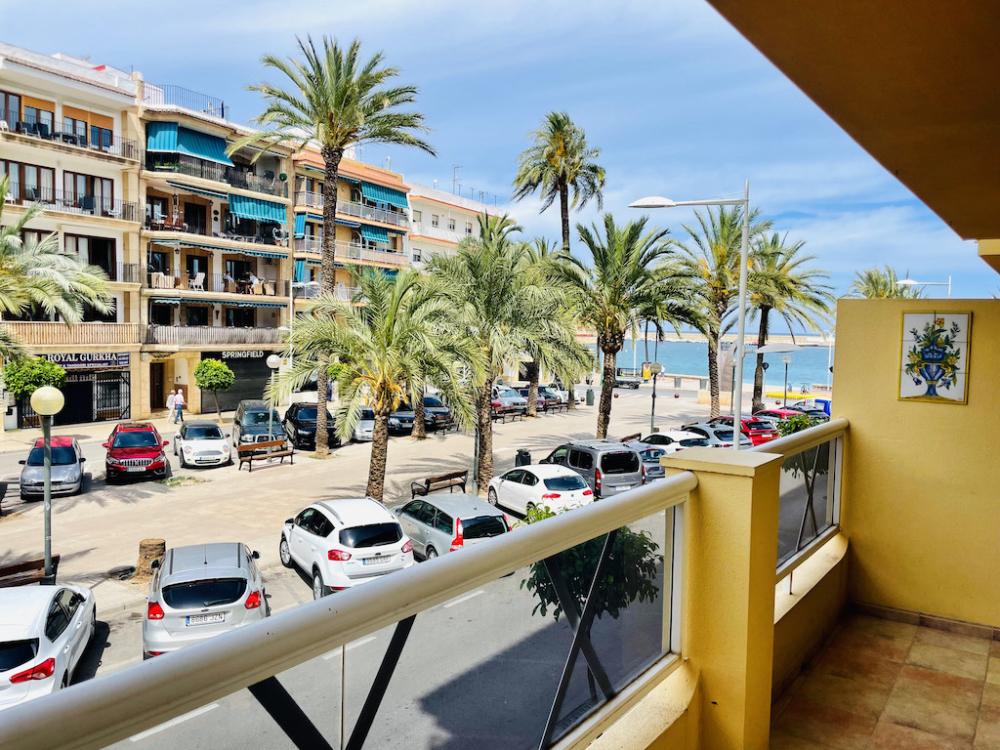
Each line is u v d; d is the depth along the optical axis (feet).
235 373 128.57
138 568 41.39
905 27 6.25
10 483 67.46
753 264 105.19
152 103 119.14
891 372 16.61
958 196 12.43
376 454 57.36
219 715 3.81
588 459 59.62
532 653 6.32
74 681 29.63
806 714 12.25
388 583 4.74
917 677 13.71
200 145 119.03
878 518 16.92
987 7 5.80
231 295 123.13
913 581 16.55
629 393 181.47
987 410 15.56
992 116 8.43
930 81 7.47
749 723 8.87
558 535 6.37
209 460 75.05
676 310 76.64
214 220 127.44
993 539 15.56
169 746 3.59
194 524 53.47
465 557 5.39
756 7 6.06
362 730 4.68
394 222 162.71
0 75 96.73
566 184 115.85
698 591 8.95
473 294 66.95
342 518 38.83
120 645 33.53
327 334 55.21
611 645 7.63
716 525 8.80
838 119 8.78
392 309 56.24
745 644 8.63
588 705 7.20
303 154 136.77
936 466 16.16
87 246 107.55
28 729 2.91
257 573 34.14
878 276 130.62
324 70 83.46
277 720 4.13
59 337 100.32
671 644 8.88
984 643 15.38
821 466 15.99
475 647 5.64
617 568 7.66
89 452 84.94
